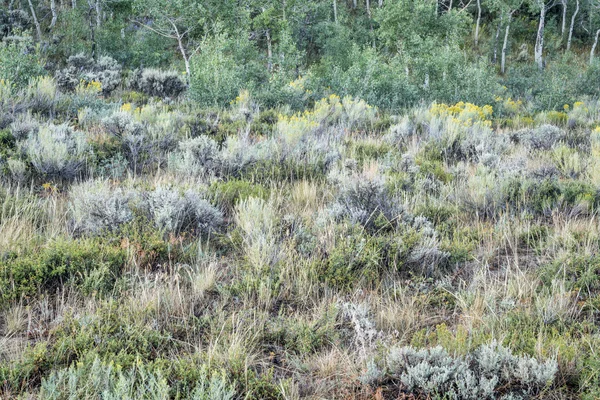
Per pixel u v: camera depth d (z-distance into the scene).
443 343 3.24
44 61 17.64
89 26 23.45
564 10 37.12
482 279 4.35
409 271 4.48
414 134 10.34
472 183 6.51
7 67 12.23
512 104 18.09
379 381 3.02
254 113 12.43
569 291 3.94
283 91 14.65
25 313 3.59
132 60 22.56
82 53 18.75
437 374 2.93
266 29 26.41
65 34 22.69
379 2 34.09
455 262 4.80
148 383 2.89
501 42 35.94
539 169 7.33
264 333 3.54
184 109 13.08
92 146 7.76
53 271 3.95
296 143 8.02
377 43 32.00
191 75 15.11
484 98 17.08
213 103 13.91
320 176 7.22
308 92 15.77
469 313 3.80
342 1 38.00
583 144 10.22
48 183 6.26
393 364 3.06
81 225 4.94
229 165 7.22
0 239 4.36
